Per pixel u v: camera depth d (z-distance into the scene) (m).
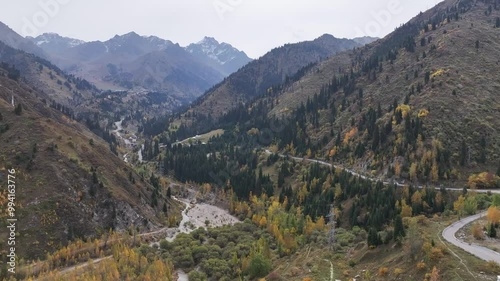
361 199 167.25
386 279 79.25
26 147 160.88
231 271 125.06
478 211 121.81
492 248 79.38
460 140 185.50
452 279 67.44
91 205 154.00
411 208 143.00
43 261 122.00
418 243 81.12
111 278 108.06
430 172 170.62
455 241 84.62
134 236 148.62
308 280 92.06
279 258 125.31
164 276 113.81
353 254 104.81
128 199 169.00
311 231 142.50
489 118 198.75
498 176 162.38
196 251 139.00
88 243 135.75
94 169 169.50
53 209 141.88
